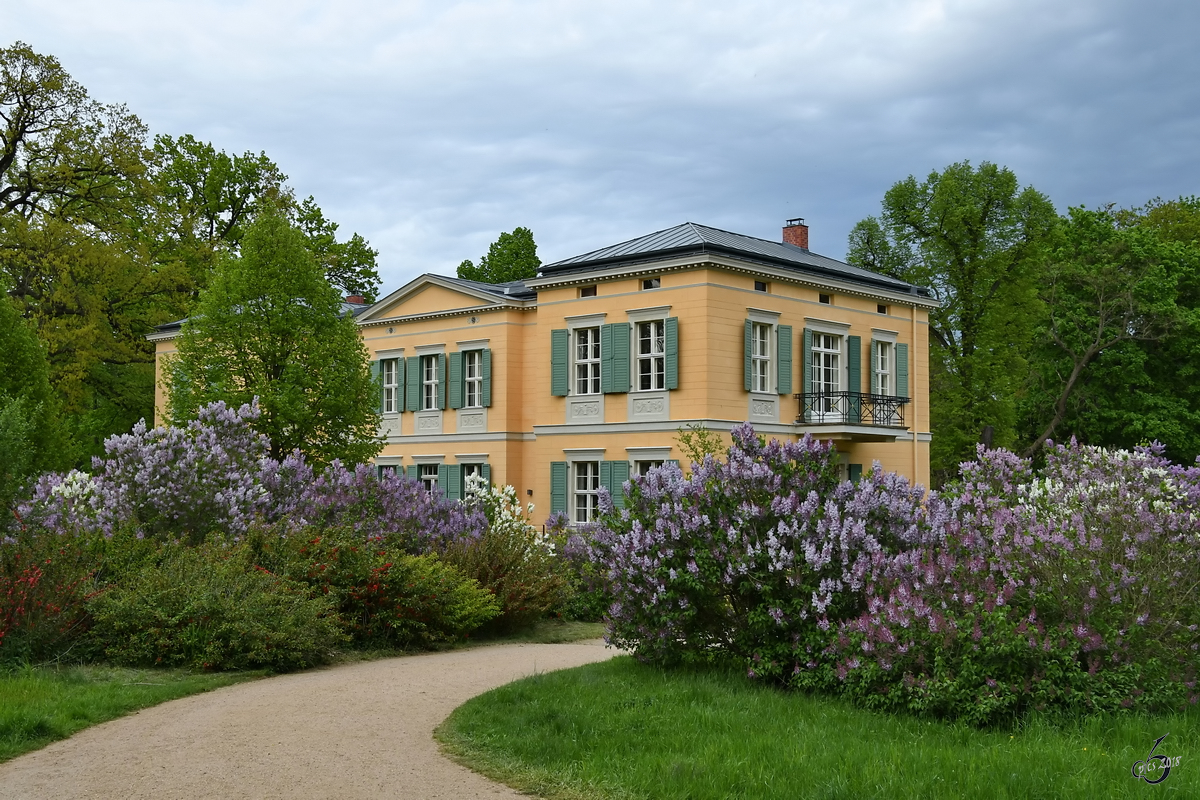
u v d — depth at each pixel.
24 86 38.19
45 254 37.41
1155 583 9.80
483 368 34.12
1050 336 46.28
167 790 7.66
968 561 10.14
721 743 8.55
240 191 50.72
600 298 31.12
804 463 11.96
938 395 44.09
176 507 16.80
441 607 15.65
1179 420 45.22
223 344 26.58
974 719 9.02
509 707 10.23
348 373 26.44
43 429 27.00
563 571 19.19
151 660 12.84
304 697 11.27
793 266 31.30
